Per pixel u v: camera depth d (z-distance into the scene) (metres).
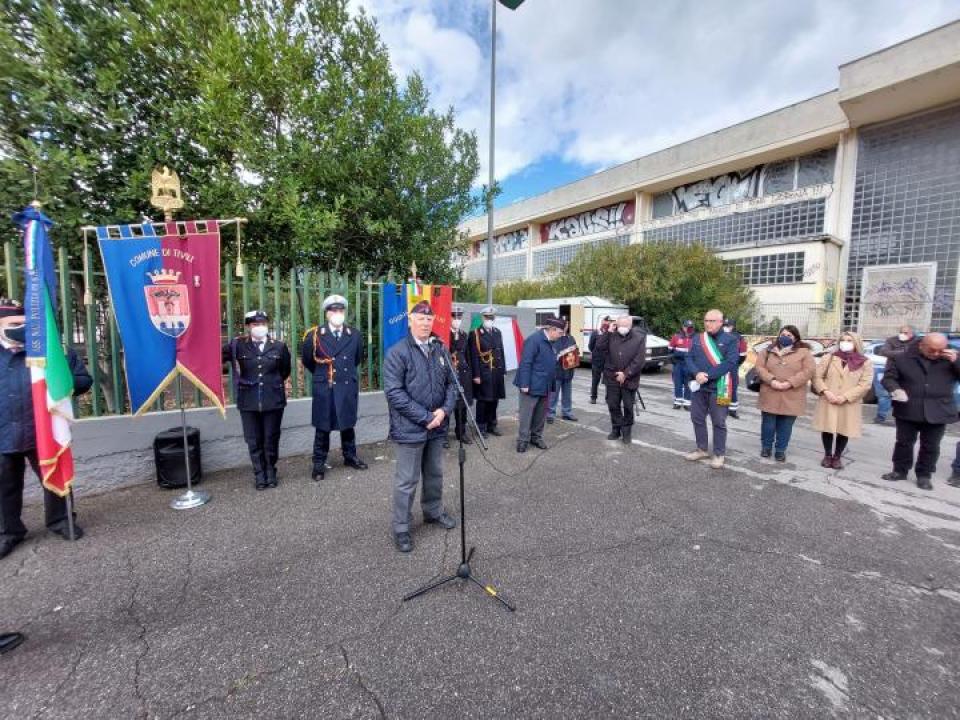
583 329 16.38
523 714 1.99
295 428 5.61
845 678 2.22
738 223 24.25
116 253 4.07
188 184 5.80
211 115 5.51
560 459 5.72
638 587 2.97
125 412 4.71
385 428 6.38
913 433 4.92
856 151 19.86
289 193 5.95
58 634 2.47
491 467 5.40
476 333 6.67
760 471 5.32
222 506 4.13
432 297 6.46
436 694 2.09
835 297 20.12
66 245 4.89
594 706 2.04
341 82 6.44
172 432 4.65
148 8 5.52
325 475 4.96
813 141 20.94
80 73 5.09
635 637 2.50
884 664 2.32
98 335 4.88
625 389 6.39
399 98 7.17
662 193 29.00
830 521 4.00
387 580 3.01
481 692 2.11
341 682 2.16
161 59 5.61
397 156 7.21
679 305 19.58
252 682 2.16
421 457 3.68
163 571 3.09
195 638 2.45
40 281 3.28
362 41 6.99
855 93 17.47
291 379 5.75
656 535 3.70
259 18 6.31
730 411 8.45
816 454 6.09
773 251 21.03
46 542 3.46
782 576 3.12
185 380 5.29
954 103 17.44
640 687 2.15
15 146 4.76
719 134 24.25
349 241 7.46
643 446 6.37
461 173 8.54
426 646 2.40
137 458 4.57
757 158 23.20
